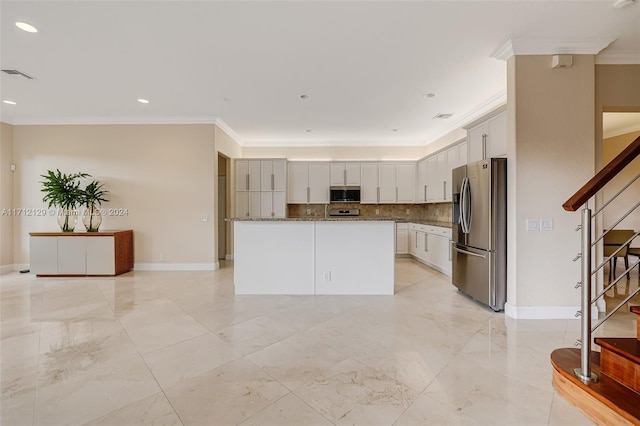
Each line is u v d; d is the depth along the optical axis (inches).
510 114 122.6
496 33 111.0
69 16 99.2
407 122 222.4
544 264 120.5
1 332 108.6
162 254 214.8
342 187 277.7
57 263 194.7
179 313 129.0
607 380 67.4
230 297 152.9
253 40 114.4
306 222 158.7
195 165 213.2
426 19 102.3
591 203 122.0
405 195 280.2
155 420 63.3
